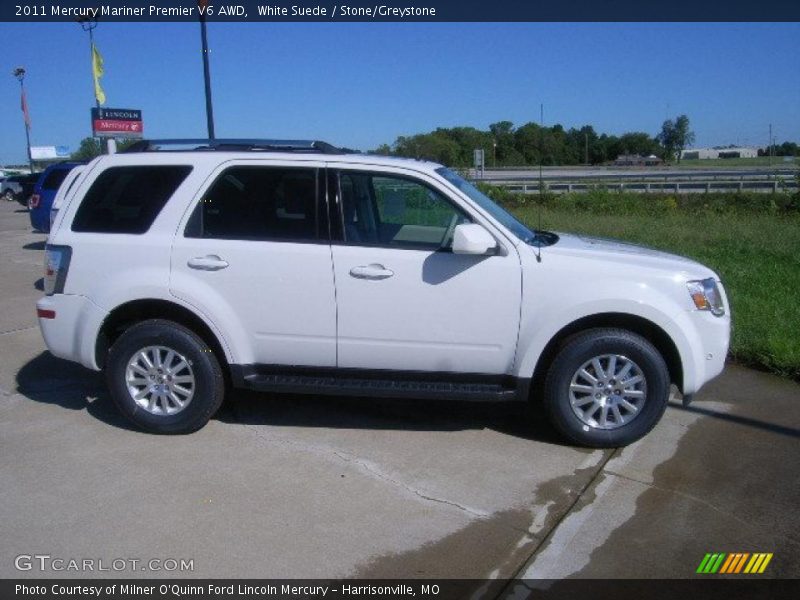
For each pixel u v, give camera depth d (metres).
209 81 11.45
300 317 4.86
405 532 3.83
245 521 3.92
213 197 4.95
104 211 5.07
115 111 19.08
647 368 4.76
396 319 4.80
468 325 4.78
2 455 4.71
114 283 4.95
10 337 7.60
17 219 23.83
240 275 4.84
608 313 4.80
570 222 18.39
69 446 4.87
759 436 5.14
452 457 4.75
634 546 3.73
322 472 4.51
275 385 4.95
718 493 4.29
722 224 17.48
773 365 6.54
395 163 4.92
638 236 14.66
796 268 10.69
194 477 4.42
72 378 6.27
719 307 4.88
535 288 4.71
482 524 3.92
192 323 5.12
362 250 4.79
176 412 5.00
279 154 4.96
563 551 3.68
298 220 4.88
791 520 4.00
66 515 3.96
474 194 5.23
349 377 4.98
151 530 3.82
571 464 4.67
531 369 4.79
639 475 4.52
